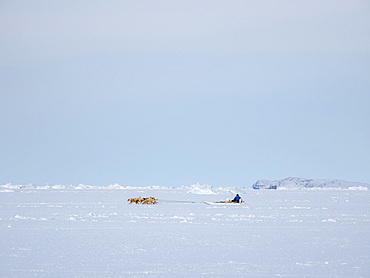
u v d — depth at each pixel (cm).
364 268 3803
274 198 15775
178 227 6341
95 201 12744
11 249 4600
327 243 5009
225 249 4631
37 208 9688
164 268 3794
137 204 11338
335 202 12838
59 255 4306
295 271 3700
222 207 10394
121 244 4909
